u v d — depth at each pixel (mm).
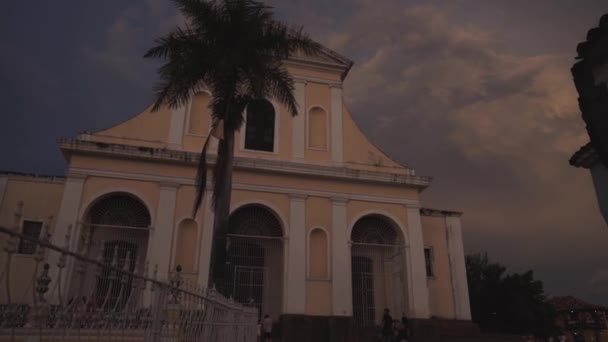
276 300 17406
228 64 12055
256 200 17672
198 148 17938
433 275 20016
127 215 16781
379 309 18469
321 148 19531
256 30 12633
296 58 20375
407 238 18859
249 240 17922
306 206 18203
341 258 17812
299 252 17406
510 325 29516
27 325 3068
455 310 19656
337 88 20641
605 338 41125
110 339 3703
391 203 19297
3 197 16422
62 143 16125
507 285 30047
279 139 19078
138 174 16719
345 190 18859
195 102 18672
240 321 9555
